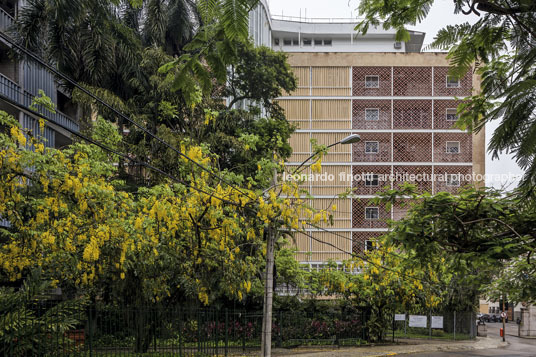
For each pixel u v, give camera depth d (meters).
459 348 30.52
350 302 30.27
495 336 45.53
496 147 3.02
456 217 7.80
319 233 40.16
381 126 40.97
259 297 28.02
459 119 5.79
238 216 17.72
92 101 21.64
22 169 12.42
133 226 15.08
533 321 46.78
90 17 18.62
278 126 27.22
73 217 14.52
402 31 4.89
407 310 30.98
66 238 14.59
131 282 19.41
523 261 11.61
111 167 15.37
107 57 20.78
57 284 18.44
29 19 18.73
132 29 24.33
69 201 14.16
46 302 15.30
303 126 41.19
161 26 24.11
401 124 40.88
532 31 3.73
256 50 26.66
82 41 20.34
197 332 21.27
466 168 40.31
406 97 40.81
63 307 14.84
